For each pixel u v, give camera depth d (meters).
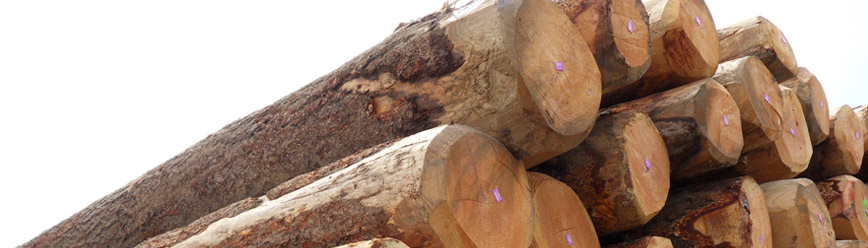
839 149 4.89
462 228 2.02
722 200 3.23
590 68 2.65
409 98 2.57
